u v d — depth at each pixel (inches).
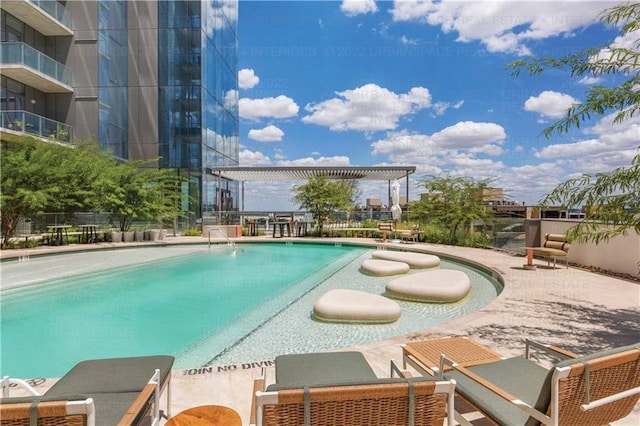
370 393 51.4
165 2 757.9
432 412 54.1
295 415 50.8
